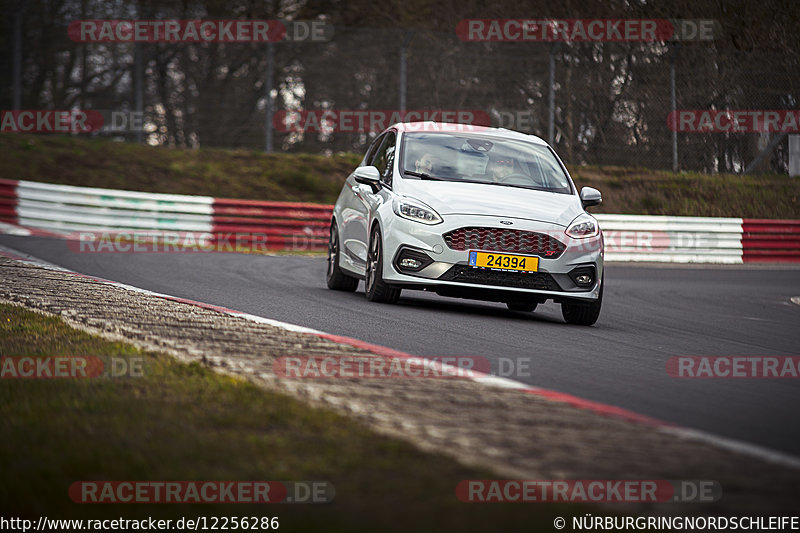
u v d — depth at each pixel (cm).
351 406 1348
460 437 1209
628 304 3741
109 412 1282
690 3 8325
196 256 4616
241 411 1295
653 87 8106
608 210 7619
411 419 1300
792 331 3066
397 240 2783
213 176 7450
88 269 3541
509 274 2730
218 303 2700
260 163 7800
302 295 3083
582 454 1166
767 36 8231
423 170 3008
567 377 1809
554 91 7931
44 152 7238
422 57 7869
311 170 7838
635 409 1551
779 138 8381
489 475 1039
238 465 1053
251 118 7956
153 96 7781
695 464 1153
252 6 9444
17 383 1470
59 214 5809
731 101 8156
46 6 7488
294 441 1153
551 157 3212
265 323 2194
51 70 7531
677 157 8238
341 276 3366
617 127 8094
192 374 1558
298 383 1499
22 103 7450
